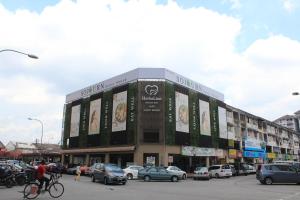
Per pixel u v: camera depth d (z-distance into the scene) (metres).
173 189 22.56
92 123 55.47
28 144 109.31
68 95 65.62
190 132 50.25
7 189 20.58
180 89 49.81
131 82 48.66
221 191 21.31
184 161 49.38
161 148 45.03
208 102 56.62
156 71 47.62
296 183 29.84
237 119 68.19
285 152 95.81
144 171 33.88
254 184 29.62
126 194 18.33
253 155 71.31
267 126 84.88
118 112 49.56
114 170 27.61
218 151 56.94
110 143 49.84
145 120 45.97
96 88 56.41
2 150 55.41
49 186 16.27
